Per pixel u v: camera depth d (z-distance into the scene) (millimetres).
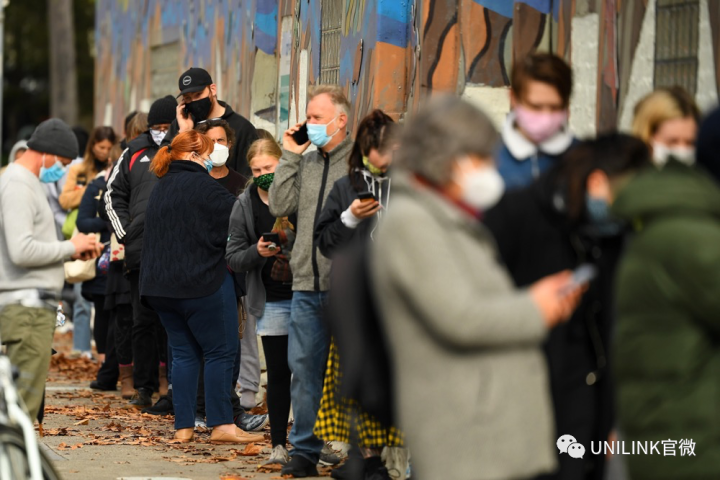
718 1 12609
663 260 7574
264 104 25312
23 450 10242
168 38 34031
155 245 17109
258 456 16422
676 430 7664
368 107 19047
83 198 24688
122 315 23391
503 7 16625
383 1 18609
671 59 13289
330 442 15570
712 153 8016
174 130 21219
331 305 7992
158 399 22828
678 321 7605
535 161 10477
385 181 13445
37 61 109438
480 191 7527
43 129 14211
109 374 24969
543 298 7574
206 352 17359
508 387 7605
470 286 7465
